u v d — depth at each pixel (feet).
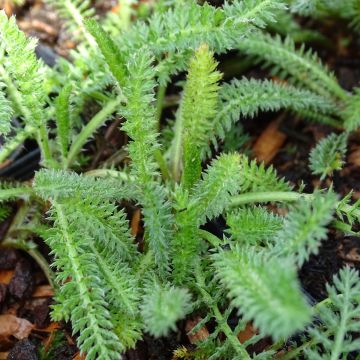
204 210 0.95
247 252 0.82
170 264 0.96
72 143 1.13
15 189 1.05
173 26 1.04
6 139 1.08
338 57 1.41
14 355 1.00
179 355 0.93
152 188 0.92
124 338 0.89
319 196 0.82
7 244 1.11
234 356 0.91
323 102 1.18
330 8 1.30
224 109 1.10
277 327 0.66
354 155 1.21
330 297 0.87
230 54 1.34
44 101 1.06
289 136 1.29
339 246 1.09
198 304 0.94
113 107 1.11
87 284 0.90
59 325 1.03
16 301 1.09
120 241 0.96
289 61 1.22
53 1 1.22
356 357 0.91
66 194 0.96
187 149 0.96
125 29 1.21
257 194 1.02
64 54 1.32
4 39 0.95
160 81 1.08
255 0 0.99
